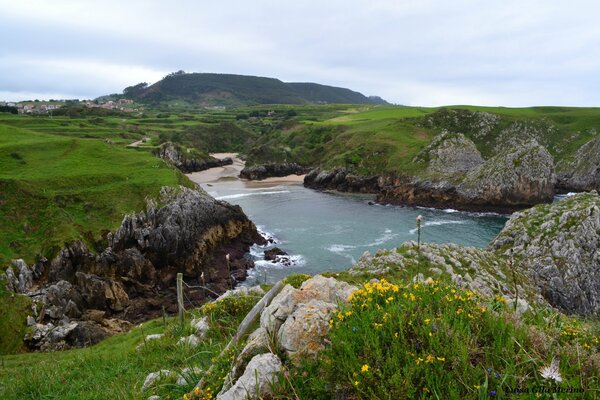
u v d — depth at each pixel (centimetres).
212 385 816
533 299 2781
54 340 3447
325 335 725
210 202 6394
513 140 13625
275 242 6638
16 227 5056
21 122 14238
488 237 6638
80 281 4475
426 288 806
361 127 16062
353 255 5969
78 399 1286
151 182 6378
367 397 558
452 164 10300
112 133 15162
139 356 1675
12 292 3956
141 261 5106
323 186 11831
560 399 512
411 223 7588
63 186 6022
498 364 584
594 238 3747
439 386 546
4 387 1585
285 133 18138
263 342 794
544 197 8625
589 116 14300
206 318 1664
